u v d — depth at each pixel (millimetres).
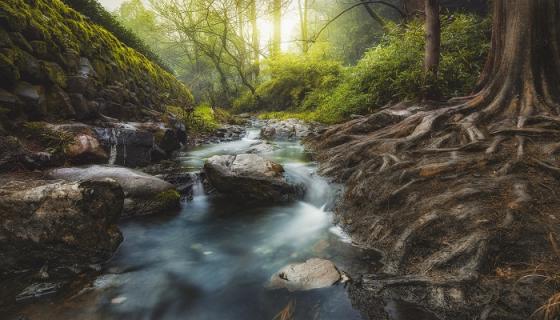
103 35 8680
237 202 5113
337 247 3486
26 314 2455
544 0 5426
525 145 4074
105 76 7777
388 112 7242
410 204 3518
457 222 2963
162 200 4625
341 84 13383
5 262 2910
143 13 22828
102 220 3346
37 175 4059
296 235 3941
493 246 2605
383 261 3047
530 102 5051
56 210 3045
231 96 25984
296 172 5867
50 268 3020
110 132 5984
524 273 2400
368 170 4672
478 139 4422
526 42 5426
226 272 3178
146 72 11859
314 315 2443
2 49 4500
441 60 8852
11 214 2943
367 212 3871
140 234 3951
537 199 3023
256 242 3818
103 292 2807
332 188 5004
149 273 3143
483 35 9430
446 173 3814
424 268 2723
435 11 7672
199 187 5504
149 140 6723
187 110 11578
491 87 5695
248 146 9617
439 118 5453
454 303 2326
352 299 2574
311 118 13359
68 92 5980
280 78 19469
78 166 4727
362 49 23703
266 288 2852
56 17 6363
